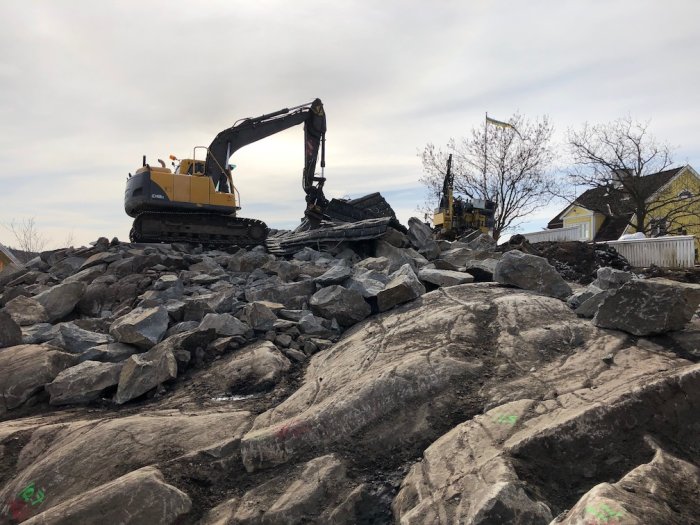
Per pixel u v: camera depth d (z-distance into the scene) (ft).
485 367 14.24
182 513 10.59
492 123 83.92
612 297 15.31
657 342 14.05
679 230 86.12
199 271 33.50
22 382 17.24
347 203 54.03
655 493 8.22
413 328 17.53
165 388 17.31
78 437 13.52
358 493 10.71
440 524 8.84
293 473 11.48
